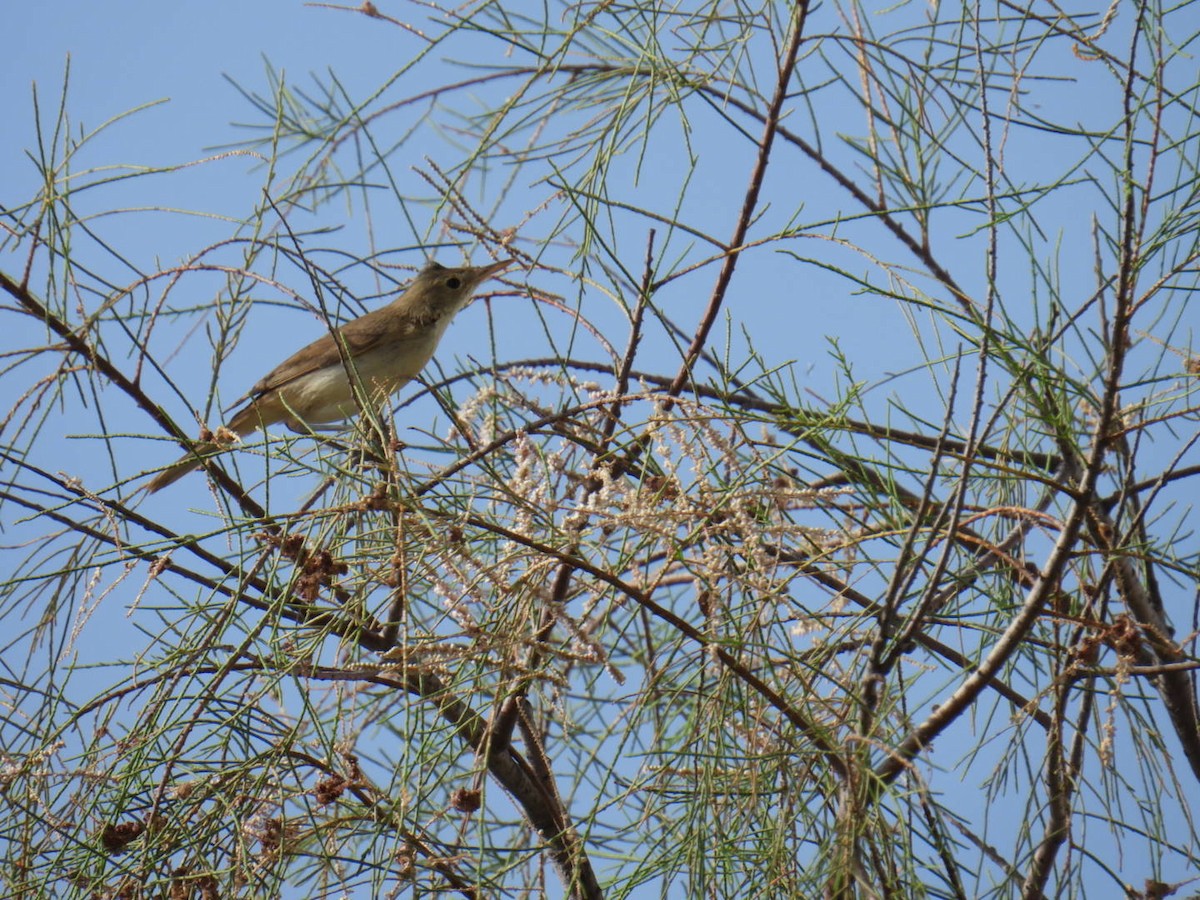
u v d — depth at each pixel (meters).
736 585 7.41
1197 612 8.84
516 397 8.73
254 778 7.81
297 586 7.75
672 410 9.37
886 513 8.04
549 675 7.29
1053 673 8.72
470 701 7.60
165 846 7.50
